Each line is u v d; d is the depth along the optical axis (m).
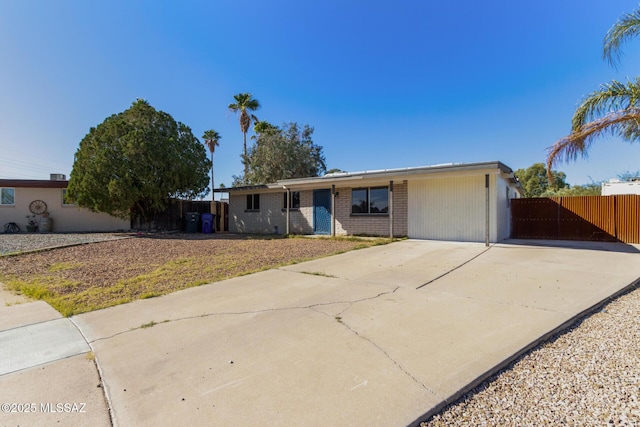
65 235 14.88
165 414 2.21
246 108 30.70
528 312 4.02
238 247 11.05
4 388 2.59
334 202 13.61
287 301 4.79
